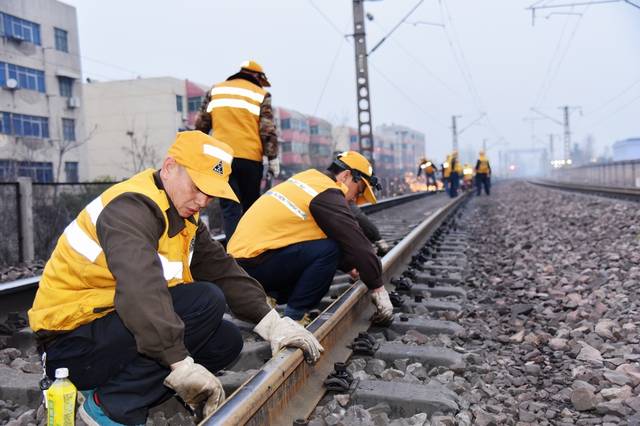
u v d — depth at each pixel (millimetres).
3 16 33812
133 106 49125
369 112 22328
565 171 64375
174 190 2273
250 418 2203
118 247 2061
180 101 50094
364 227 5340
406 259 6965
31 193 8828
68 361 2250
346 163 3988
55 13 37312
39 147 35438
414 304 4887
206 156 2230
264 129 5312
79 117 38969
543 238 10406
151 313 2021
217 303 2490
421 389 2938
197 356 2617
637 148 134750
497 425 2904
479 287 6305
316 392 2852
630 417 3014
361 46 22312
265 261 3820
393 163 106188
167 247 2307
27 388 3078
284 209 3805
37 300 2279
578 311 4984
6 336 4133
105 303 2207
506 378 3598
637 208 13984
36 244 9047
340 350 3418
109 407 2252
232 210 5496
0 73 33594
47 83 36594
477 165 30078
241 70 5379
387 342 3762
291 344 2688
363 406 2852
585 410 3164
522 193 31625
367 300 4426
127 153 49250
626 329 4445
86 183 9922
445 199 26875
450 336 4207
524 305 5254
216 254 2725
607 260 7453
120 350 2227
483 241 10633
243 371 3361
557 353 4047
